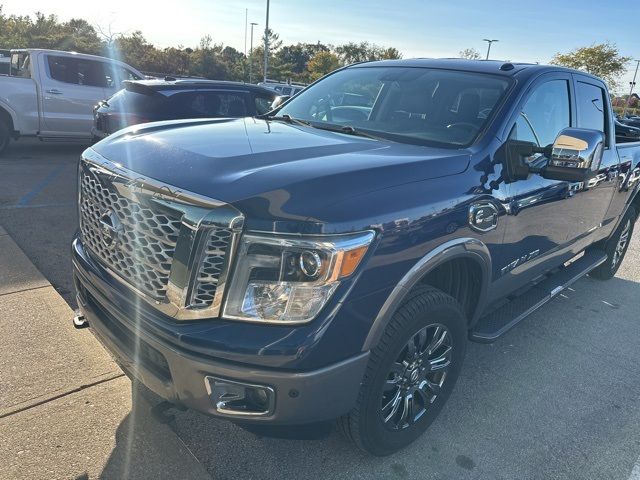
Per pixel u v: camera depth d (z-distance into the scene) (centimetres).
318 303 198
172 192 205
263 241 192
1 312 367
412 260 228
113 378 308
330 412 214
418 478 260
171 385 211
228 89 763
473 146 288
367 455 270
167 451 258
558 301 505
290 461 262
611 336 438
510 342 412
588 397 344
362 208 209
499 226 285
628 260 660
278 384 197
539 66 354
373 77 374
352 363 212
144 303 222
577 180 290
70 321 363
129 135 278
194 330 199
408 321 236
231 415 204
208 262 197
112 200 235
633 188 510
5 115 962
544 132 347
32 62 969
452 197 249
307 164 226
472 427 304
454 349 280
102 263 253
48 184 782
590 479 270
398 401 257
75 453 251
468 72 345
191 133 277
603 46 4259
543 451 288
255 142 261
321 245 194
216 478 249
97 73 1038
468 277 290
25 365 311
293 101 396
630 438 305
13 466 240
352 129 324
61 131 1010
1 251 481
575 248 432
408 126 321
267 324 197
